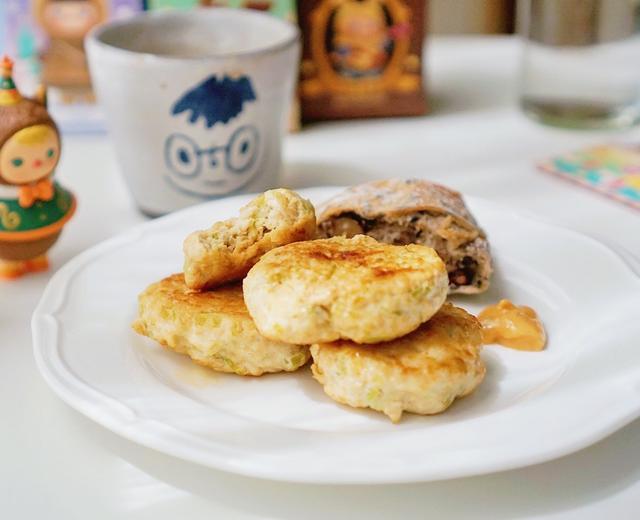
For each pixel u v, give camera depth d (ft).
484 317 1.29
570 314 1.32
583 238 1.46
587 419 1.08
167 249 1.44
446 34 2.64
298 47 1.60
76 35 1.87
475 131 1.98
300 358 1.21
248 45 1.70
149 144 1.55
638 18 1.92
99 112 1.94
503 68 2.31
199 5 1.83
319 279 1.13
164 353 1.25
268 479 1.06
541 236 1.47
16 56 1.87
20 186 1.39
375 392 1.13
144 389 1.16
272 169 1.63
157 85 1.49
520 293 1.38
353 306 1.11
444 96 2.15
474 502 1.05
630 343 1.22
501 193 1.72
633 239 1.57
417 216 1.39
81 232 1.61
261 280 1.16
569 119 1.98
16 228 1.39
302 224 1.26
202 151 1.55
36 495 1.07
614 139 1.94
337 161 1.85
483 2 2.61
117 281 1.37
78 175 1.81
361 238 1.24
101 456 1.12
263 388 1.20
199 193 1.59
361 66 1.96
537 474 1.08
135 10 1.86
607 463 1.10
